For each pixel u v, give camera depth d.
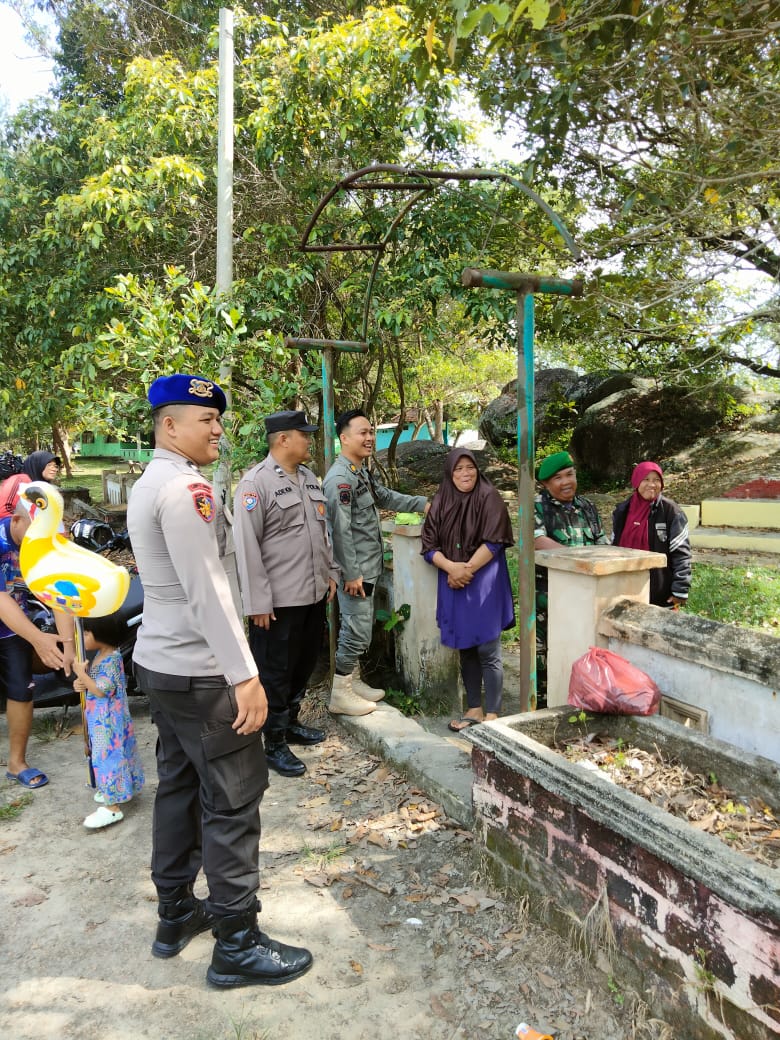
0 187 8.32
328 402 5.05
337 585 4.25
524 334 3.02
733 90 4.85
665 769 2.69
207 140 7.86
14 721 3.84
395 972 2.44
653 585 4.27
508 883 2.74
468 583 4.00
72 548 2.91
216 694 2.27
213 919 2.69
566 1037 2.14
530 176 4.30
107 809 3.43
